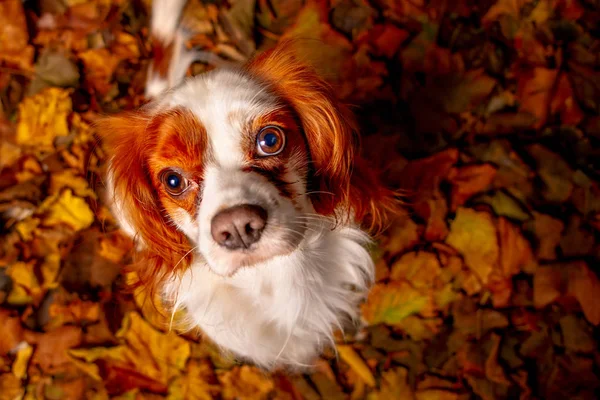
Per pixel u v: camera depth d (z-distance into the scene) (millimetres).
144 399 608
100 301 627
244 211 406
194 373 607
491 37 670
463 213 618
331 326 589
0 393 611
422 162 630
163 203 462
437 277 611
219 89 434
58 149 654
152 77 668
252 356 587
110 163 497
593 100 645
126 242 633
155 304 582
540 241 616
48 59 668
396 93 657
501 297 608
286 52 476
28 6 675
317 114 472
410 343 608
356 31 670
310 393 603
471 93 650
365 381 606
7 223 646
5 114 657
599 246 612
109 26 681
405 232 614
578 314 601
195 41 670
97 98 671
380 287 607
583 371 587
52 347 618
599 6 668
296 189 444
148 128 458
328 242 531
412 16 670
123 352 616
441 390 594
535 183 629
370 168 539
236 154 425
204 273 517
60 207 641
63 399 615
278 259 496
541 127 648
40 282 631
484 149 641
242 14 672
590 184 621
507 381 589
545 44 662
